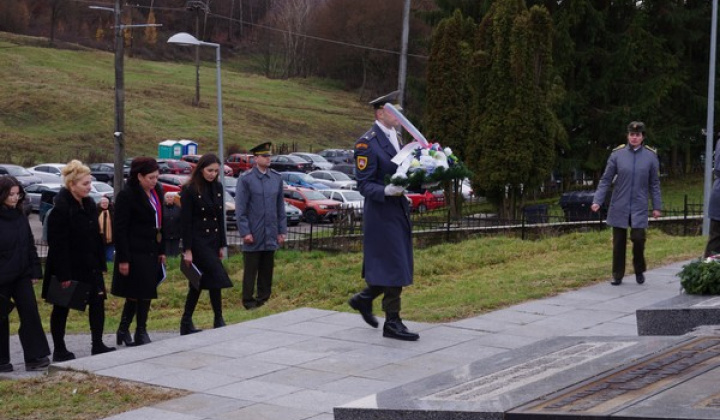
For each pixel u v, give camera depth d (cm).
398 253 876
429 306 1130
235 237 2722
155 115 7819
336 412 523
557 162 4388
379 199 856
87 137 7056
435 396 518
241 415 666
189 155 6041
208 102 8744
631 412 433
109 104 7812
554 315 1030
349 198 4078
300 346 873
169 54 11488
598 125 4519
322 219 3962
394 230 873
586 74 4500
